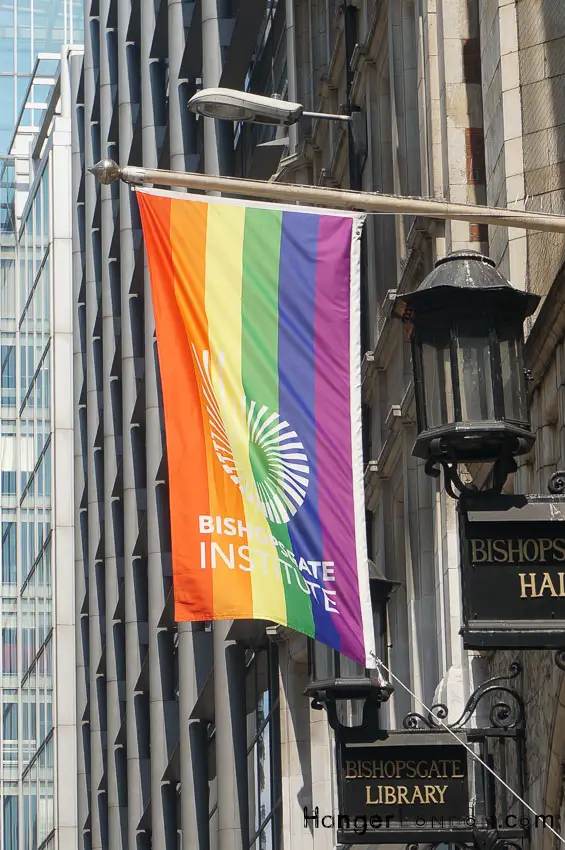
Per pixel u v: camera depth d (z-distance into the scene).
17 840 120.31
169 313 22.27
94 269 88.44
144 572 74.75
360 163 43.66
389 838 23.56
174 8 62.62
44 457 117.81
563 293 21.36
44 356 118.56
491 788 24.23
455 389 18.38
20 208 131.38
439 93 32.78
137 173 19.27
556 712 22.70
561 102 26.05
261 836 54.28
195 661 60.41
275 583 21.05
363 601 20.84
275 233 22.44
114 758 80.56
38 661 117.50
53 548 113.19
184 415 21.88
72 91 97.12
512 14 27.42
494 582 18.03
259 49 60.00
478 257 18.86
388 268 40.56
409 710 37.38
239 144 60.25
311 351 21.98
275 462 21.55
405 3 37.59
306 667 49.94
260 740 55.06
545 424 23.75
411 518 36.44
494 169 27.97
